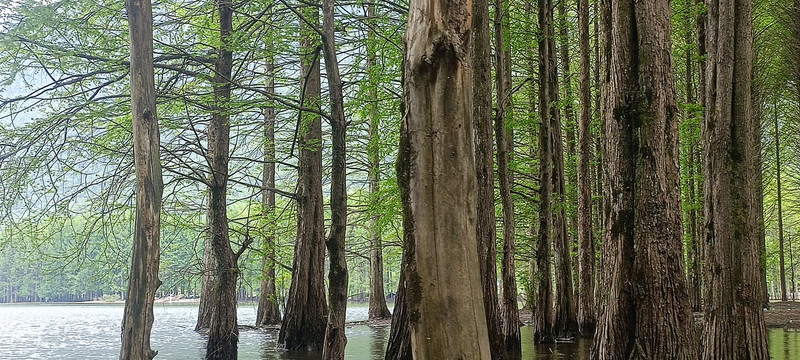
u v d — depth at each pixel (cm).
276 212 2086
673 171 678
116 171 1191
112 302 6172
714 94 898
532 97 2130
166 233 1608
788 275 5156
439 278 340
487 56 1231
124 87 1172
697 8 1455
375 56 1363
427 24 352
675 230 668
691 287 2488
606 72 738
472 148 356
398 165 359
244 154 1700
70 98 1105
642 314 657
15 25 981
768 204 3703
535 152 2183
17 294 5134
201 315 2150
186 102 1157
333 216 932
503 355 1164
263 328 2119
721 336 855
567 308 1634
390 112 1369
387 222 1597
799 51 1884
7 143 1055
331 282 913
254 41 1205
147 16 834
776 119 2580
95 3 1043
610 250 694
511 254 1411
